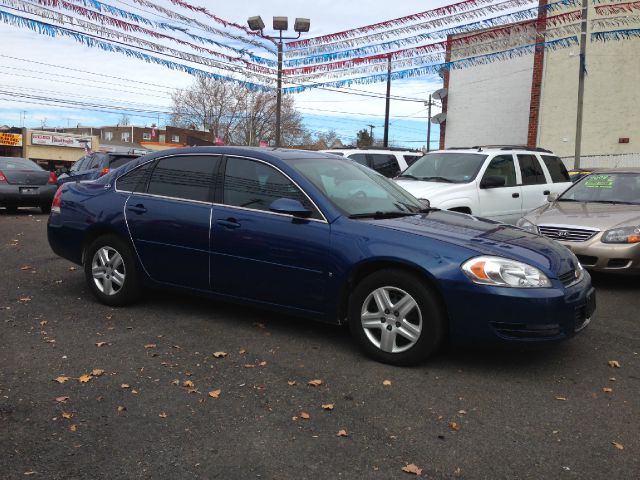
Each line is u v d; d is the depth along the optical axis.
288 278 4.68
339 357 4.50
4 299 5.93
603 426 3.48
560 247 4.68
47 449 3.08
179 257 5.24
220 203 5.08
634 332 5.32
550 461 3.07
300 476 2.89
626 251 6.64
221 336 4.93
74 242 5.91
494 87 24.98
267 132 56.78
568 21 13.70
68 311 5.56
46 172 14.02
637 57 20.05
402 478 2.89
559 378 4.21
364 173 5.52
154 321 5.30
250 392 3.85
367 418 3.51
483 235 4.48
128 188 5.69
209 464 2.98
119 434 3.26
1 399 3.65
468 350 4.72
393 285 4.27
